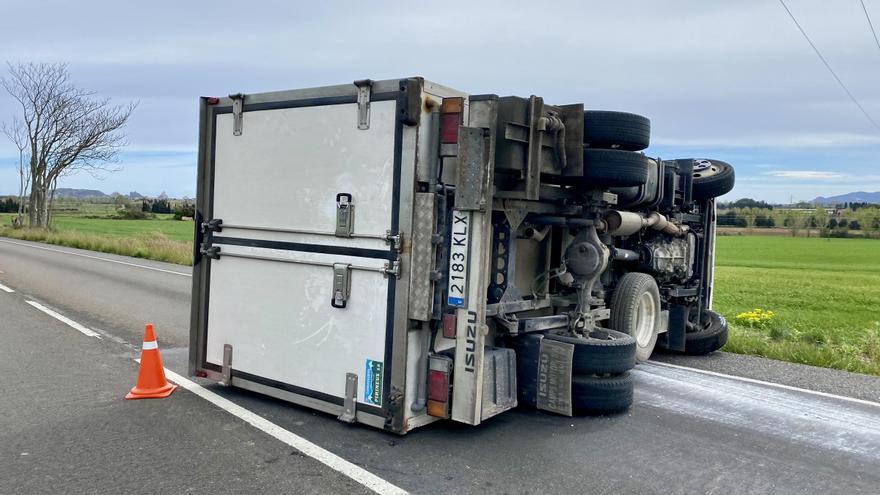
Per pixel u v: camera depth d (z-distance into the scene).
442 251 4.62
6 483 3.84
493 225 5.43
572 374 5.53
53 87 40.66
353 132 4.73
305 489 3.84
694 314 8.75
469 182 4.48
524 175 4.98
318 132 4.95
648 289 7.43
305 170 5.04
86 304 11.09
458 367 4.67
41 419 5.00
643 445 4.86
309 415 5.14
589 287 6.18
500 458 4.45
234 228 5.53
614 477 4.21
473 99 4.50
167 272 17.23
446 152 4.51
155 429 4.80
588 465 4.40
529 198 4.94
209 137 5.71
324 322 4.98
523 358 5.48
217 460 4.24
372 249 4.67
